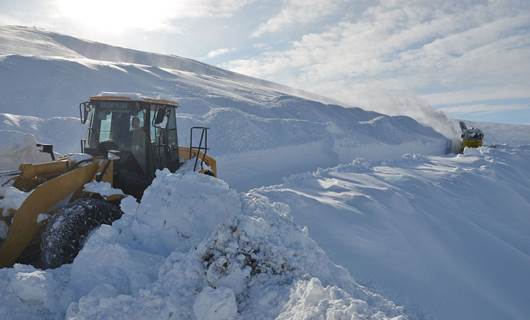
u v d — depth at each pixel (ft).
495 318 16.30
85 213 15.65
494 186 35.01
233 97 87.61
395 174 34.04
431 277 17.90
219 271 11.66
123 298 10.80
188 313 10.93
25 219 16.07
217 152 49.85
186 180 15.78
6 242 15.71
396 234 20.71
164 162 23.02
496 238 24.17
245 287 11.66
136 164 21.02
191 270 11.70
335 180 29.73
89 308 10.61
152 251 13.98
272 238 12.71
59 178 17.15
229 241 12.12
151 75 92.99
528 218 31.12
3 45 142.31
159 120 20.74
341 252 18.06
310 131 66.95
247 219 12.58
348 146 67.26
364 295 12.96
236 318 10.73
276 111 81.05
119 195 17.65
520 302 17.92
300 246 13.19
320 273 12.81
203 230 14.46
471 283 18.43
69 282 12.68
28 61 72.64
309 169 51.16
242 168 46.19
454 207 28.53
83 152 22.00
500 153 57.00
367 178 31.71
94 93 67.97
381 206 23.65
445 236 22.77
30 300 11.85
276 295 11.09
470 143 79.56
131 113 20.98
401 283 16.69
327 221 20.74
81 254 12.86
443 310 15.67
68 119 48.75
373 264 17.61
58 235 15.08
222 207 14.99
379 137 77.51
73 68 75.41
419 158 47.98
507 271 20.39
